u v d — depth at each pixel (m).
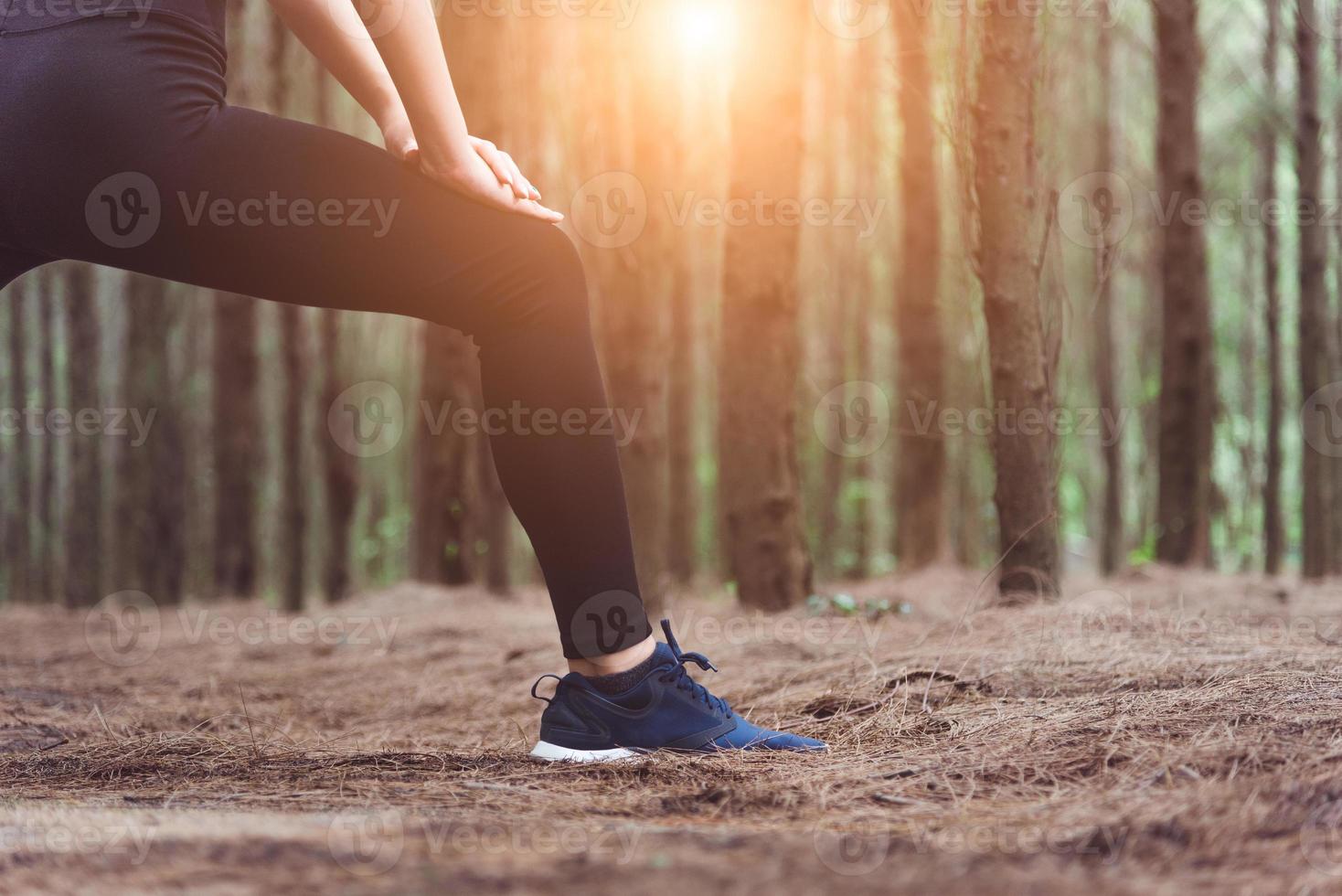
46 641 5.84
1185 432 7.22
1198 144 7.19
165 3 1.60
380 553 14.27
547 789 1.65
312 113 9.08
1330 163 7.65
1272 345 8.08
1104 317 9.36
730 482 5.11
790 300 5.09
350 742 2.45
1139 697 2.12
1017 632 3.10
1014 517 3.82
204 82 1.63
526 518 1.84
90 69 1.55
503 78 7.52
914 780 1.64
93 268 9.89
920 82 7.05
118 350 11.02
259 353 9.08
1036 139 3.92
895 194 9.95
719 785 1.63
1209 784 1.43
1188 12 7.19
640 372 5.97
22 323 10.67
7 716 2.83
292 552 9.24
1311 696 1.96
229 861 1.12
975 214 3.91
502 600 7.71
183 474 9.56
